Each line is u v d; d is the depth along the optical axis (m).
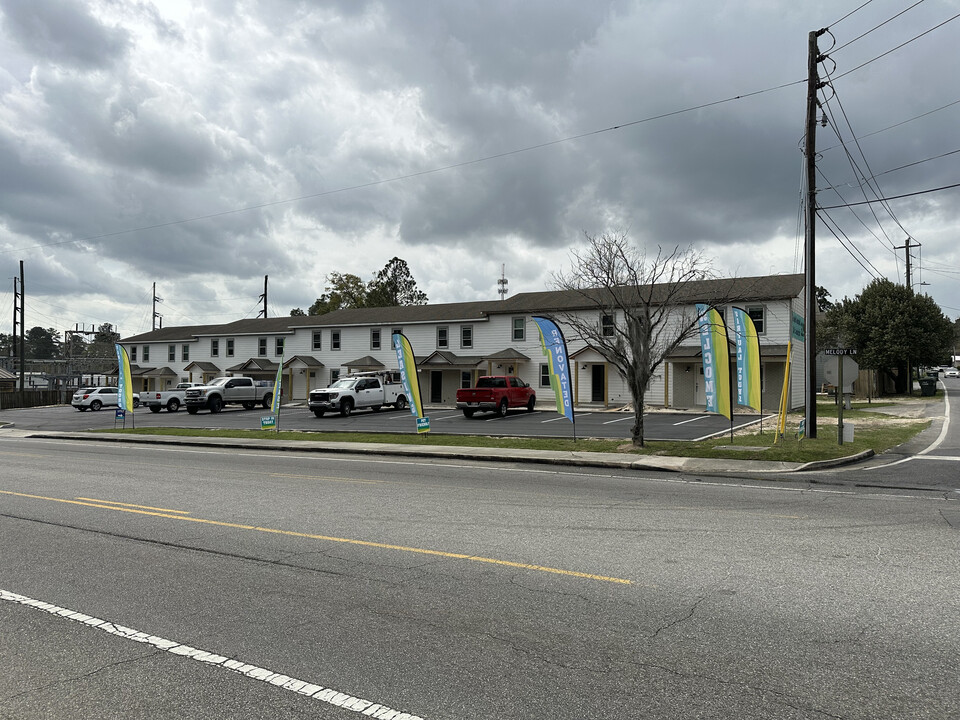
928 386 46.06
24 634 4.84
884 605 5.31
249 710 3.71
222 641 4.69
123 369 29.48
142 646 4.61
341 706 3.75
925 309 47.50
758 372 18.62
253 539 7.66
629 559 6.72
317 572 6.33
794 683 3.99
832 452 15.98
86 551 7.16
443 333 43.84
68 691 3.95
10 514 9.18
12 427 31.22
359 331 47.41
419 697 3.84
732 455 15.88
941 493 11.12
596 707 3.71
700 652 4.44
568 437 20.86
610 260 22.23
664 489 11.58
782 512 9.29
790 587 5.78
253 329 53.19
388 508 9.62
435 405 42.16
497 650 4.50
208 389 38.78
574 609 5.27
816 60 19.08
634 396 18.20
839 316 50.25
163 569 6.47
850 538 7.64
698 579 6.02
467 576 6.17
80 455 18.05
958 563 6.55
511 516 9.00
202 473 13.83
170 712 3.70
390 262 76.25
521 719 3.59
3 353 142.88
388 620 5.07
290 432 24.77
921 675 4.09
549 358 19.72
